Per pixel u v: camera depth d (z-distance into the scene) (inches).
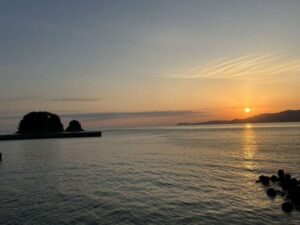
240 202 791.1
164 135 5807.1
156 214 701.9
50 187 1019.9
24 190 981.2
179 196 863.7
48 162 1756.9
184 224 634.8
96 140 4284.0
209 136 4699.8
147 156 1958.7
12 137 4579.2
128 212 719.1
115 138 4906.5
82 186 1023.0
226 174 1194.0
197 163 1537.9
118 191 937.5
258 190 914.7
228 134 5182.1
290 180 941.2
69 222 653.3
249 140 3287.4
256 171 1250.0
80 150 2549.2
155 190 943.7
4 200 849.5
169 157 1860.2
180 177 1154.0
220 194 877.2
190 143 3122.5
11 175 1312.7
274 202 783.7
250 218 666.8
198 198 837.2
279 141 2950.3
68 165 1595.7
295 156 1697.8
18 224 647.1
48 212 726.5
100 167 1485.0
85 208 756.0
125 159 1814.7
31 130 5398.6
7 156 2172.7
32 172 1381.6
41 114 5713.6
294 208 728.3
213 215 690.2
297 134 4242.1
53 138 4913.9
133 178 1154.0
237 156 1791.3
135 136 5689.0
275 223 635.5
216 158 1723.7
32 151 2546.8
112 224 638.5
